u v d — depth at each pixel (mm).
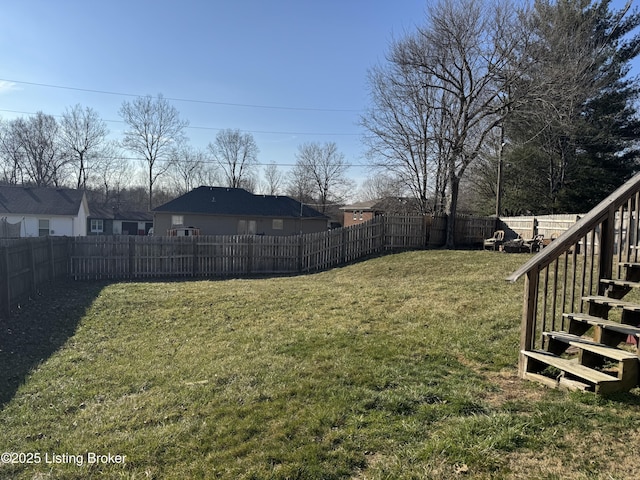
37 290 10617
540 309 6723
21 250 9344
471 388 3934
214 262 15727
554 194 23266
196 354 5762
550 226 18578
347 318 7211
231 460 2986
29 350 6324
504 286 9281
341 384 4234
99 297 10141
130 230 47594
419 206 28156
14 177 45656
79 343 6656
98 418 3902
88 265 14312
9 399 4477
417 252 17703
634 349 4609
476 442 2879
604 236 4562
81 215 31203
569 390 3688
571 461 2625
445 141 21281
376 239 18969
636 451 2688
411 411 3553
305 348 5602
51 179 46344
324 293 9750
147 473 2922
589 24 20828
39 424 3867
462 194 33531
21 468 3113
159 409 3996
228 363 5191
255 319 7613
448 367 4625
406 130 23922
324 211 59125
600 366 4062
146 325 7605
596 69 20531
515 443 2863
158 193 56656
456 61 19375
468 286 9516
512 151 23828
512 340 5352
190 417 3744
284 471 2795
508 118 19734
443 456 2781
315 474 2744
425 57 19797
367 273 14844
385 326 6535
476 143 21484
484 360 4793
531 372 4199
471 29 18672
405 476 2615
